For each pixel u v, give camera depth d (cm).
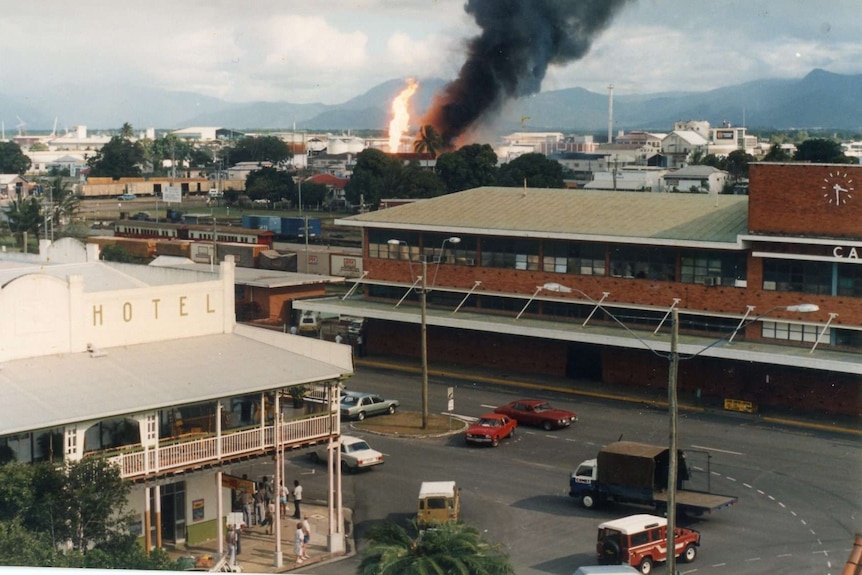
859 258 6356
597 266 7525
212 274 4950
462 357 8256
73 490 3497
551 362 7825
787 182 6575
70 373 4069
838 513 4822
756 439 6066
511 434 6234
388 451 5962
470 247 8156
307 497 5166
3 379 3928
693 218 7400
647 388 7338
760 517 4772
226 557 4209
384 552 3456
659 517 4284
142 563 3466
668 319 7238
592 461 5006
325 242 15650
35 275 4147
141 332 4506
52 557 3253
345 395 6731
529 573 4103
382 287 8731
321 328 9375
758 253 6719
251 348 4641
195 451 4069
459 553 3516
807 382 6694
